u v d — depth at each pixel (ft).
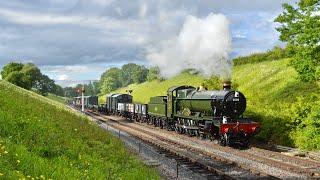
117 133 115.55
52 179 31.91
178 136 105.09
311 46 71.05
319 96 74.54
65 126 61.67
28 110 62.64
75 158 44.21
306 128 73.92
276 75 142.51
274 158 67.97
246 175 52.95
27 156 35.76
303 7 71.41
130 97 231.50
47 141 45.60
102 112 265.95
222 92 91.86
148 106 155.12
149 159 66.85
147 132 116.37
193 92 108.37
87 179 36.37
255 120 94.89
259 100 109.60
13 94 81.20
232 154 72.18
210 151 76.28
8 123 46.39
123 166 50.03
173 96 120.06
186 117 108.17
